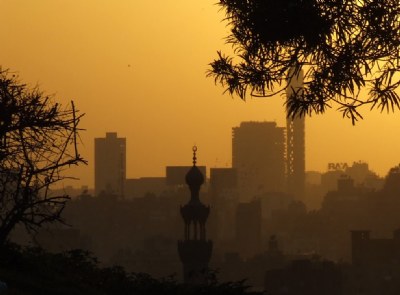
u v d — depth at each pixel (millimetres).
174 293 59594
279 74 56250
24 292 49906
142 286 59594
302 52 55625
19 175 49188
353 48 54938
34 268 54062
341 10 54812
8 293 48344
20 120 49188
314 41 55094
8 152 49188
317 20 54875
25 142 49281
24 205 49594
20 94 49562
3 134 49188
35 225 51562
